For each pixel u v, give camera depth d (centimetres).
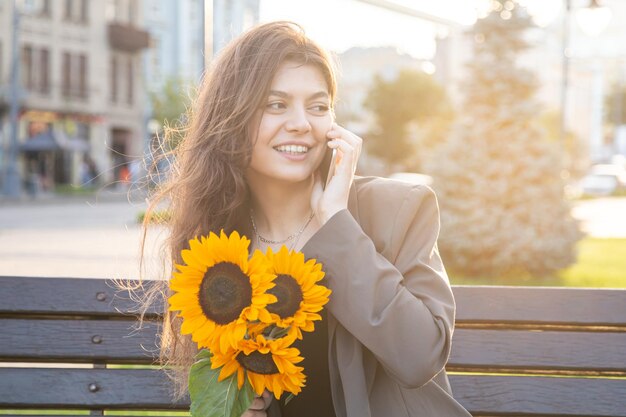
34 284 274
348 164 236
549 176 1334
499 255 1311
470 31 1425
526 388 269
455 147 1355
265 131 239
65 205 3438
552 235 1316
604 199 4619
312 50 240
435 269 238
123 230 2102
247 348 213
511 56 1396
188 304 214
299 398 245
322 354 242
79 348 274
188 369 247
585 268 1410
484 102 1377
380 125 5716
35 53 4544
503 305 271
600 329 275
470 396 270
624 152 8469
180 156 255
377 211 241
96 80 4875
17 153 4131
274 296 211
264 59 236
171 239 251
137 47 5078
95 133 4894
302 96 238
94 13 4862
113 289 275
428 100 5691
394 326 218
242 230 256
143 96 5231
